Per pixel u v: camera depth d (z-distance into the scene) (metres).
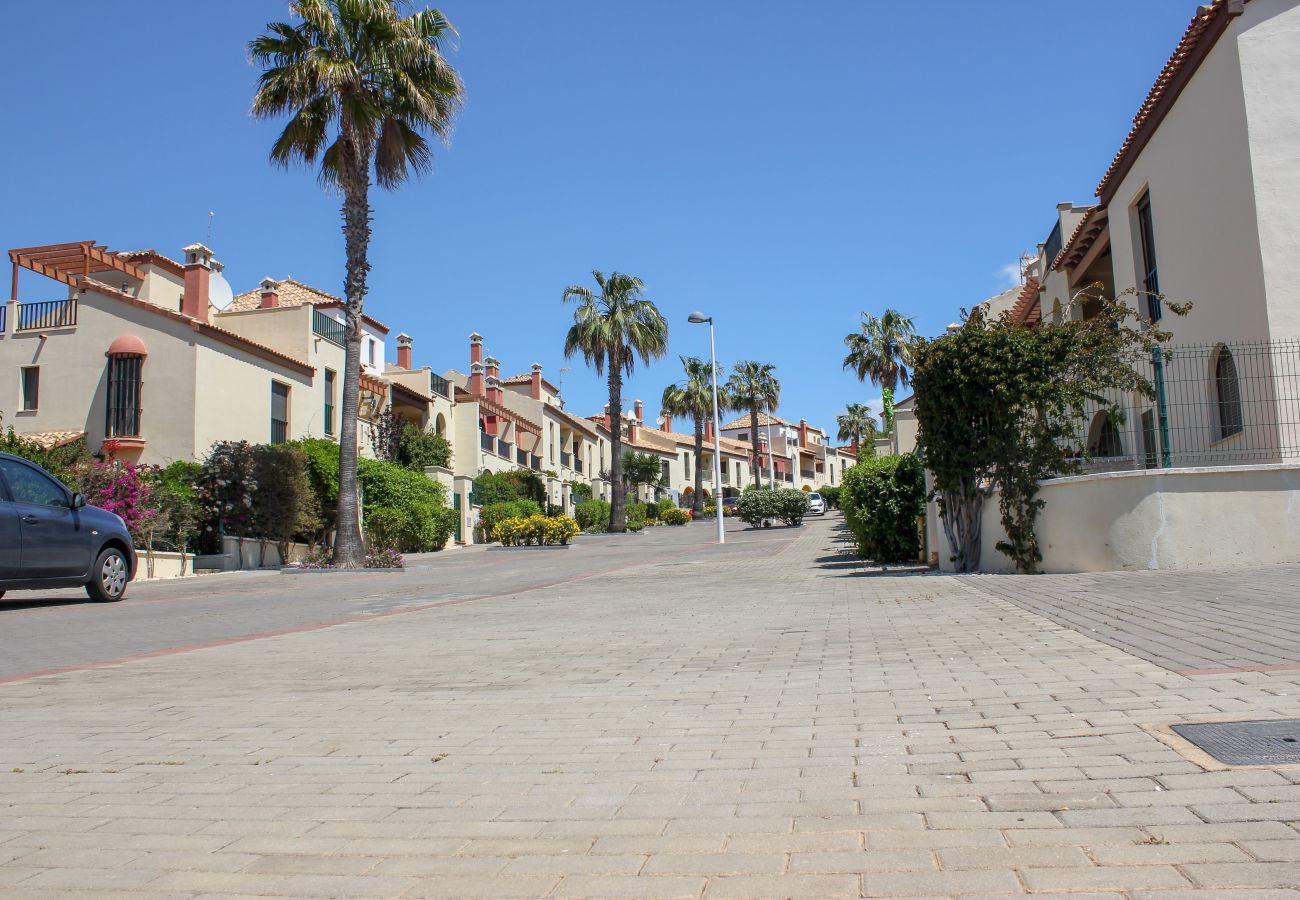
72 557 14.05
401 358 48.56
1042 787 3.96
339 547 24.19
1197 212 16.11
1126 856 3.21
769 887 3.18
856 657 7.43
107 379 27.14
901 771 4.34
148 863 3.70
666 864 3.44
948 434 15.13
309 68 22.52
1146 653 6.57
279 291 41.59
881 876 3.20
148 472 22.55
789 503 45.50
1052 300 25.89
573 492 59.53
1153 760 4.19
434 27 24.47
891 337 53.09
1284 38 14.45
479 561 28.16
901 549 19.47
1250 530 12.53
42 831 4.11
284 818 4.19
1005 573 14.53
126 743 5.67
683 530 50.41
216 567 23.89
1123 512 12.86
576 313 47.03
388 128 24.58
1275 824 3.38
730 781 4.38
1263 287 14.06
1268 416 13.91
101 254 31.69
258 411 29.64
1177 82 16.38
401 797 4.41
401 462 38.28
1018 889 3.02
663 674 7.20
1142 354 14.84
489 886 3.34
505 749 5.19
